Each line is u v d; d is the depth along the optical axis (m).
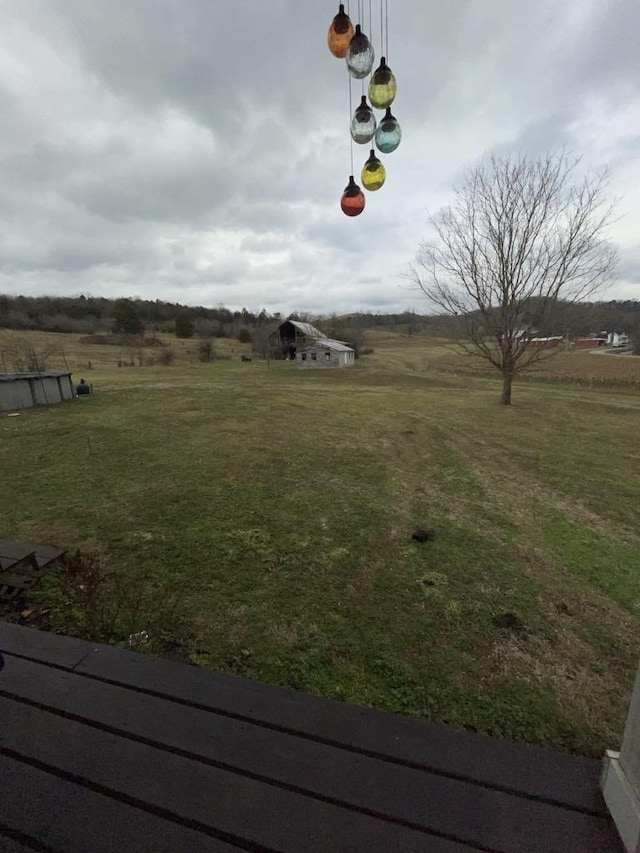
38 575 2.94
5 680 1.68
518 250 12.25
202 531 4.13
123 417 10.70
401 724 1.50
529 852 1.09
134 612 2.51
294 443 8.22
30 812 1.19
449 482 6.09
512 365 13.36
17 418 10.45
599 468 6.92
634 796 1.06
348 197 2.35
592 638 2.78
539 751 1.39
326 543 3.97
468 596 3.19
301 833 1.13
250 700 1.60
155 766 1.32
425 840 1.11
